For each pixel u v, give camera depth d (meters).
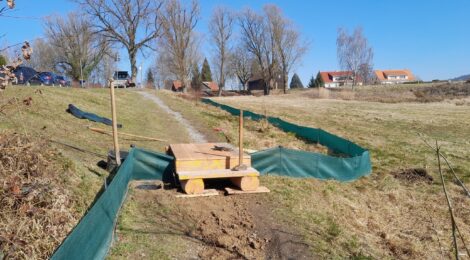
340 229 7.58
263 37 70.62
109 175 8.70
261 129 18.97
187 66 61.62
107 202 5.95
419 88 59.59
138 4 48.34
